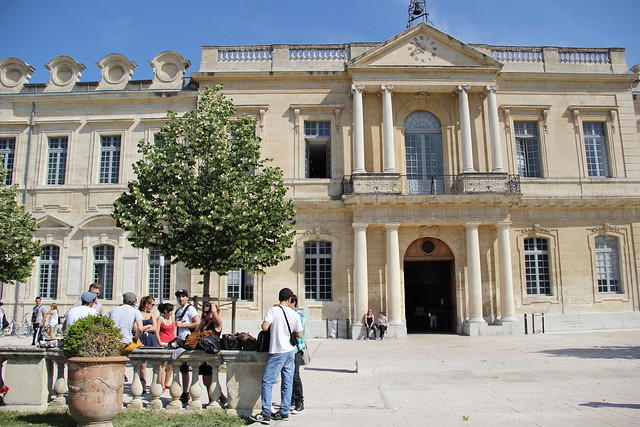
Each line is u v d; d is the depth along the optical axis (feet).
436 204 84.53
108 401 26.61
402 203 84.02
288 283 85.76
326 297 86.22
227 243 51.88
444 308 99.35
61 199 90.27
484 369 48.32
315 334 84.02
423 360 55.31
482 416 30.40
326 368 50.11
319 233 86.69
